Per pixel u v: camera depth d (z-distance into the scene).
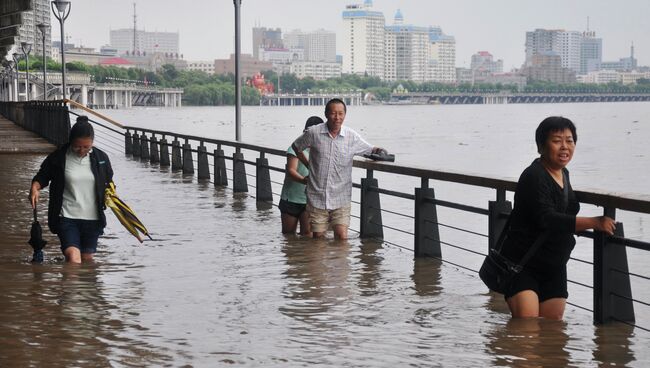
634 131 118.56
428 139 101.00
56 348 7.13
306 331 7.72
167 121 165.62
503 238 7.55
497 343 7.32
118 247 12.38
